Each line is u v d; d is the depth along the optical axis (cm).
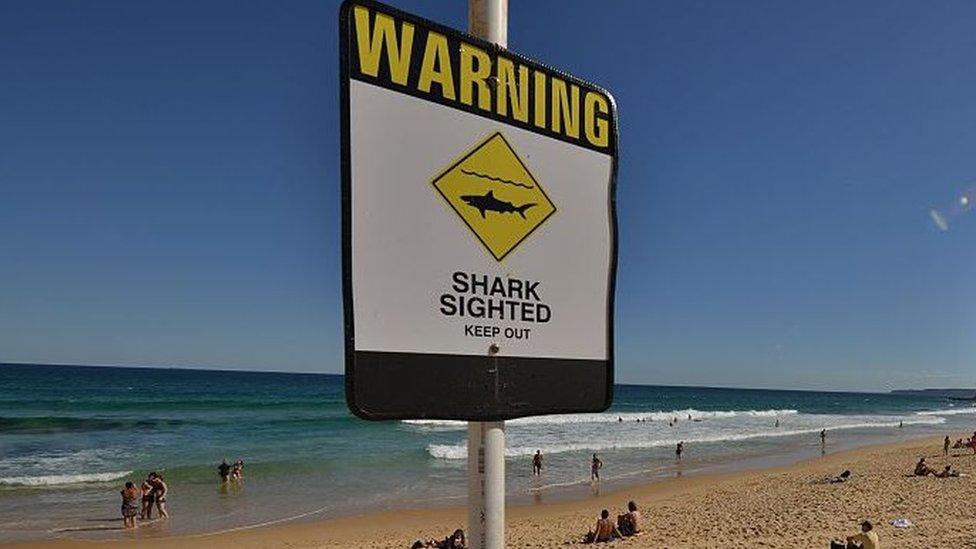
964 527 1459
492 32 218
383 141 188
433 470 2738
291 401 6444
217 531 1750
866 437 4894
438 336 194
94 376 10994
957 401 17500
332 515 1944
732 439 4406
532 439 3978
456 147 202
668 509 2022
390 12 193
